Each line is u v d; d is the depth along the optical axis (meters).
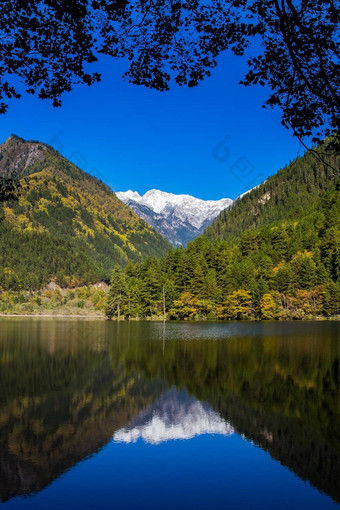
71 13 7.45
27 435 14.11
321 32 7.38
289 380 22.72
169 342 42.34
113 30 8.11
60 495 9.93
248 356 31.72
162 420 15.77
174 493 10.05
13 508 9.28
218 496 9.87
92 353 33.56
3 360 29.66
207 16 8.02
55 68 8.42
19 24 7.74
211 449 12.92
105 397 19.16
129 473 11.22
